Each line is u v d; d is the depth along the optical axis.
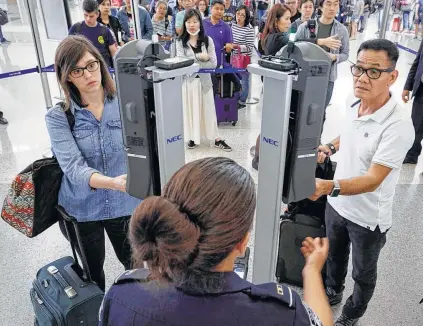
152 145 1.33
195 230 0.59
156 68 1.18
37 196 1.65
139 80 1.21
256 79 6.56
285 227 2.13
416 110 3.49
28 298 2.24
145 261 0.64
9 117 4.87
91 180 1.49
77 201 1.70
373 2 8.77
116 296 0.71
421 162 3.75
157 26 5.13
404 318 2.09
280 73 1.12
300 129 1.21
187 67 1.22
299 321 0.65
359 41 8.52
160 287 0.65
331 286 2.13
